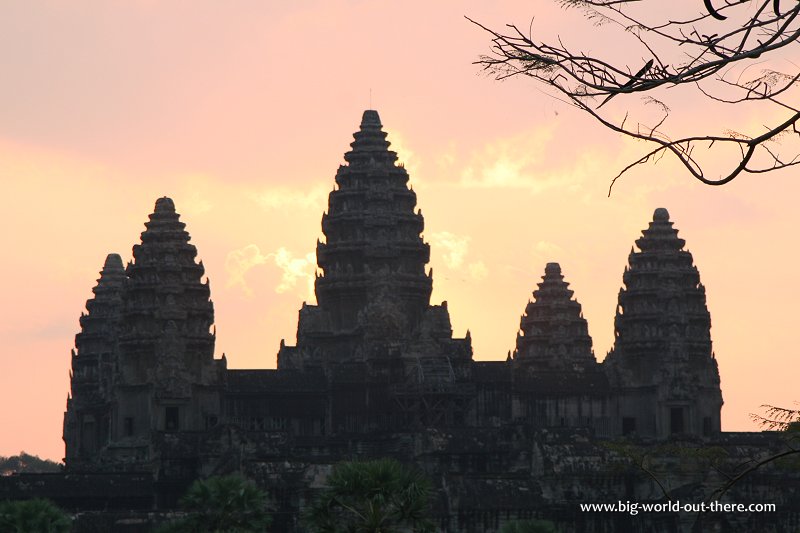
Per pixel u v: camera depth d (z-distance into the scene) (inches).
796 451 2062.0
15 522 5880.9
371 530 4355.3
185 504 6446.9
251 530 6441.9
